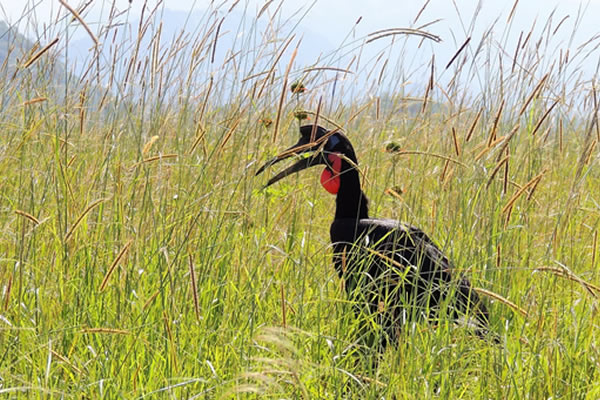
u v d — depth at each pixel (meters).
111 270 6.94
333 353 7.30
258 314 8.21
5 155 8.92
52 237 8.94
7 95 9.66
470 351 7.63
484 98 10.21
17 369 7.10
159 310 7.82
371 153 11.34
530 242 9.70
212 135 10.92
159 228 8.60
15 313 7.39
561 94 10.73
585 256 9.90
